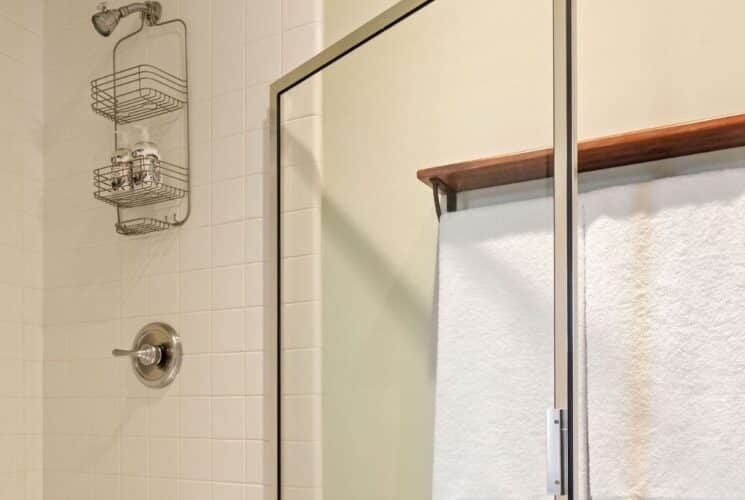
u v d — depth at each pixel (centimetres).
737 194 109
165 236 171
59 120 191
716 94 117
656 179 117
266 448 150
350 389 131
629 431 112
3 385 177
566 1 108
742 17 117
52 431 183
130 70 180
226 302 160
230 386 157
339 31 152
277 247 147
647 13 123
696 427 107
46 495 182
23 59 191
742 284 107
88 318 181
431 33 126
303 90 145
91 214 183
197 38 170
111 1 186
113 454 172
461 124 120
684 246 112
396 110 130
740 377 105
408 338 123
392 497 123
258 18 162
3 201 182
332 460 133
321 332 138
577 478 99
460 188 119
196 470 159
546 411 103
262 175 158
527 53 112
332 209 139
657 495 109
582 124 127
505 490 107
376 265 130
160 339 167
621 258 116
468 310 115
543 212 107
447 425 115
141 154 168
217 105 166
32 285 187
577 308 113
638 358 113
